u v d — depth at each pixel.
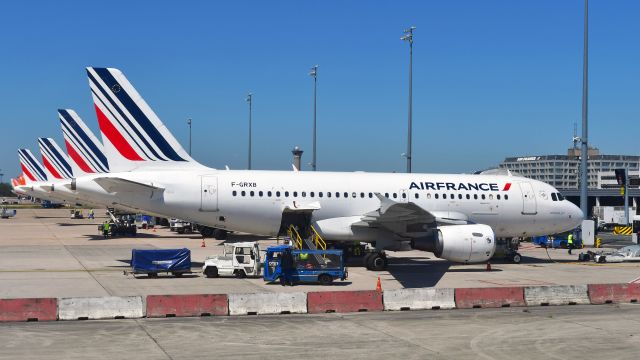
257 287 26.73
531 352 15.91
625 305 23.47
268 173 35.12
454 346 16.52
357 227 34.91
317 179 35.41
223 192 33.75
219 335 17.73
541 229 38.56
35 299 19.92
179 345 16.47
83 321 19.75
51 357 15.09
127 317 20.42
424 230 32.28
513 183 38.31
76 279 28.62
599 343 16.94
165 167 34.56
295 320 20.08
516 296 23.23
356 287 27.16
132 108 34.03
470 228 32.41
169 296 20.75
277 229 34.81
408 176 37.09
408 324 19.45
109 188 32.41
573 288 23.91
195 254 40.78
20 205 186.25
